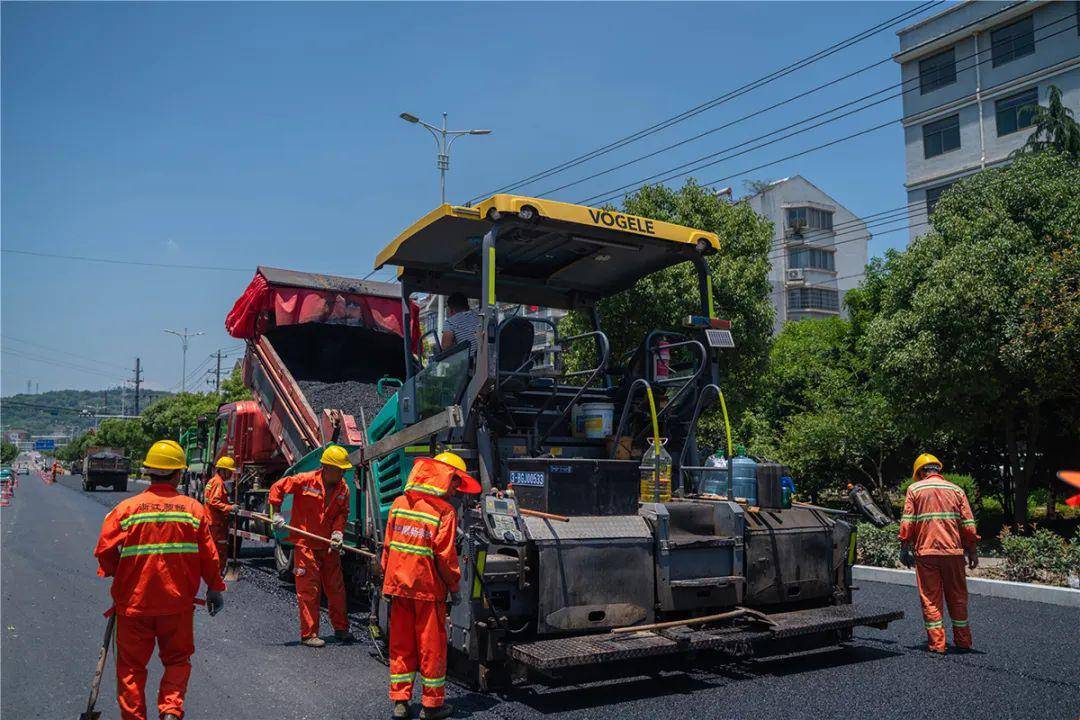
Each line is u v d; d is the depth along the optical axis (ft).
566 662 16.76
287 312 38.37
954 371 44.52
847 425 57.06
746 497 23.35
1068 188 47.14
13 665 21.77
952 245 48.91
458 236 23.82
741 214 57.41
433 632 17.22
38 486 163.53
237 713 17.62
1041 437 56.24
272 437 40.45
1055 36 94.02
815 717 17.08
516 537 18.28
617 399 25.38
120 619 15.64
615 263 25.84
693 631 19.40
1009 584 32.60
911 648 23.50
